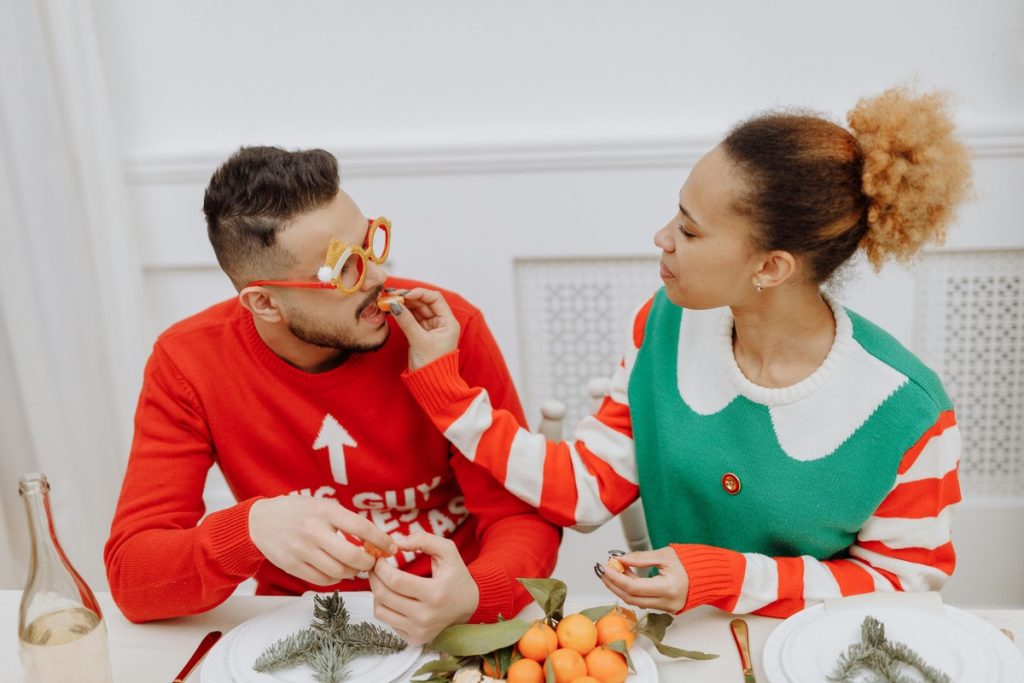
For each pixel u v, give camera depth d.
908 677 0.92
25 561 2.15
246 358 1.28
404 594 1.01
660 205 1.97
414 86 1.99
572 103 1.96
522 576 1.15
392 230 2.07
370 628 1.05
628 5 1.89
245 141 2.07
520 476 1.25
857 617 1.02
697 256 1.08
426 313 1.26
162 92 2.05
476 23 1.94
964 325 1.97
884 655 0.94
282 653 1.00
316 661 0.98
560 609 1.01
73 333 2.00
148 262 2.15
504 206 2.02
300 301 1.16
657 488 1.29
